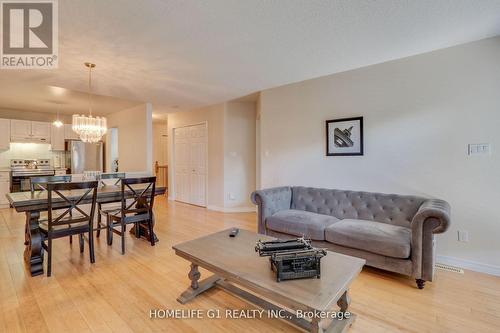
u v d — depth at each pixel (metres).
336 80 3.40
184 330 1.67
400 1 1.83
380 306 1.93
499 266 2.40
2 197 5.39
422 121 2.79
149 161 5.11
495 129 2.41
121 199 2.98
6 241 3.38
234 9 1.91
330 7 1.90
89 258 2.82
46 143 6.11
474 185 2.52
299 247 1.67
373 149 3.12
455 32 2.30
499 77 2.38
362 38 2.40
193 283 2.08
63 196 2.50
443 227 2.04
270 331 1.68
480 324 1.71
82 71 3.17
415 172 2.84
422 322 1.74
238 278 1.58
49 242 2.41
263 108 4.23
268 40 2.42
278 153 4.05
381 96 3.05
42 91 4.13
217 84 3.81
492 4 1.87
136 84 3.76
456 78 2.58
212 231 3.87
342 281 1.50
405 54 2.79
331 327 1.62
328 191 3.32
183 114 6.25
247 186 5.44
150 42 2.42
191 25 2.13
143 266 2.62
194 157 6.06
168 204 6.12
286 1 1.83
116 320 1.76
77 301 1.99
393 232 2.35
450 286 2.21
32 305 1.93
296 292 1.39
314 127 3.64
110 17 2.00
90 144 6.40
